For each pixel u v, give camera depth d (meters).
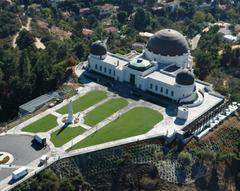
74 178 164.62
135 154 178.00
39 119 196.12
